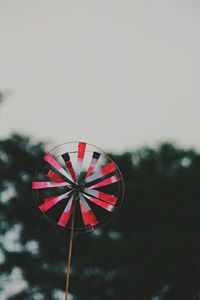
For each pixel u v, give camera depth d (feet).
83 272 118.32
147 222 120.37
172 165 133.39
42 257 126.00
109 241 115.14
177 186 118.93
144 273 112.78
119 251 112.68
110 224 120.57
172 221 118.32
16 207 130.72
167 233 115.34
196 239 114.11
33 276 121.19
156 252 112.57
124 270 114.21
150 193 119.65
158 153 135.03
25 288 124.36
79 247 121.70
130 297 113.29
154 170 133.08
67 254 121.80
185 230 116.57
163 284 113.09
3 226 130.72
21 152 136.67
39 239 126.62
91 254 116.67
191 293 112.68
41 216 125.90
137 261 113.39
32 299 122.31
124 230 122.11
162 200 118.93
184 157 134.51
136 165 133.80
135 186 120.16
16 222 131.13
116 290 113.70
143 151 135.95
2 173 135.23
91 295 115.03
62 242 123.03
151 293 112.88
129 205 119.14
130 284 112.88
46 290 119.24
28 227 128.36
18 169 136.26
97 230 122.42
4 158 136.77
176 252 112.47
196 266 112.78
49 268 120.57
